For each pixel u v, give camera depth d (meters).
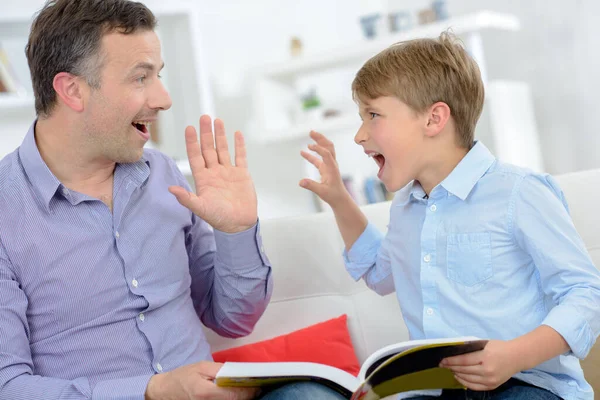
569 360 1.23
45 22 1.29
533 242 1.18
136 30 1.30
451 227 1.28
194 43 3.76
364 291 1.59
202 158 1.35
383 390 1.03
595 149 3.71
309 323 1.57
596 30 3.62
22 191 1.27
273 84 4.14
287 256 1.60
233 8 4.33
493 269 1.23
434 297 1.28
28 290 1.24
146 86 1.32
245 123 4.34
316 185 1.48
